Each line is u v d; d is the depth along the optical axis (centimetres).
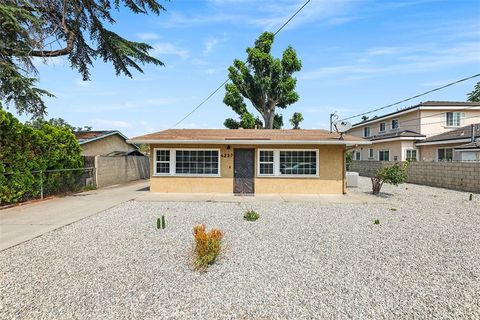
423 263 478
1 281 403
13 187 984
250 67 2548
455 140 2014
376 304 346
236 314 325
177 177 1312
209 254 459
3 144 951
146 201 1102
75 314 322
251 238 619
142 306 340
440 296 366
